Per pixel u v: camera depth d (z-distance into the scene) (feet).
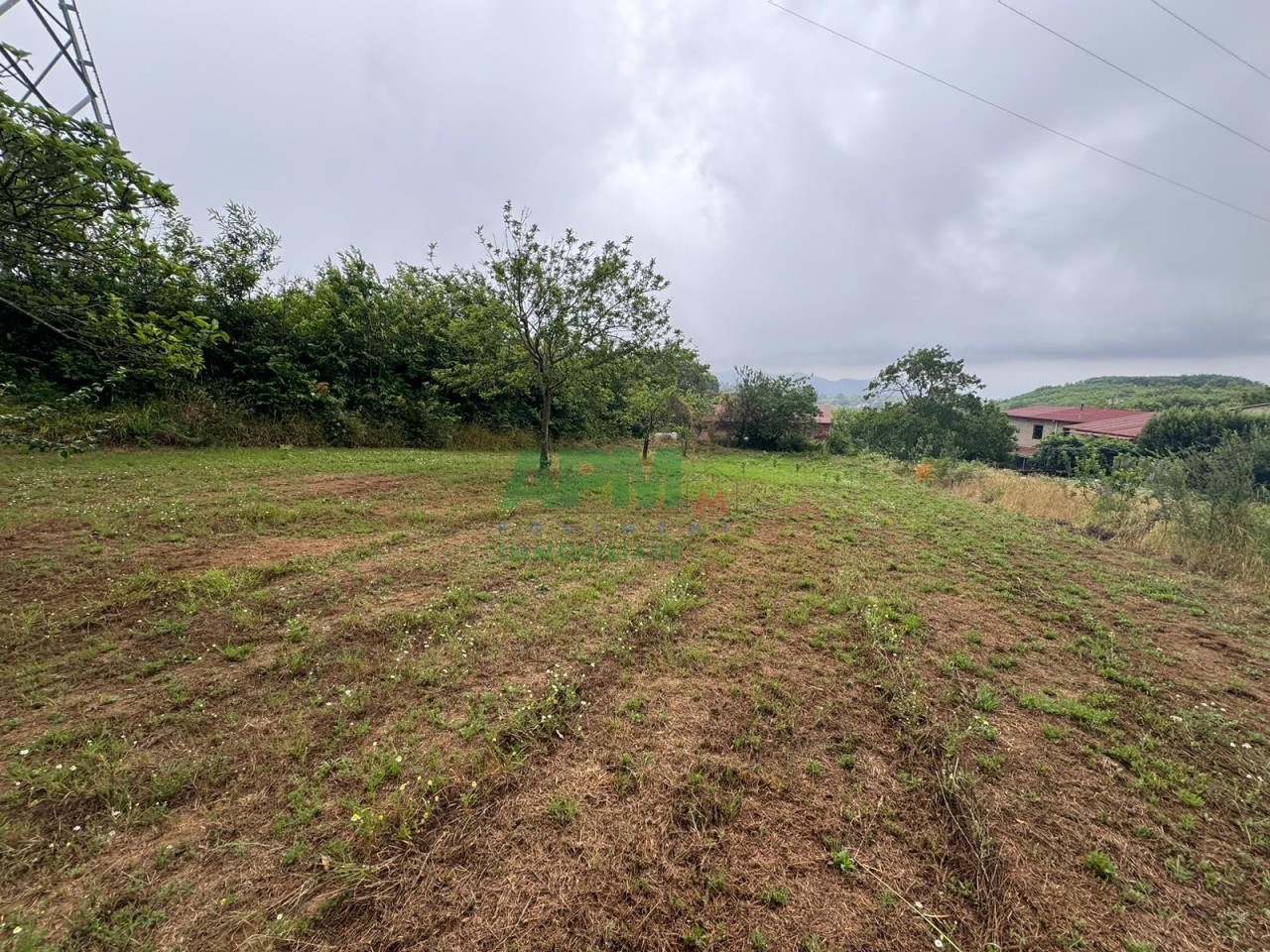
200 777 6.05
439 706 7.67
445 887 4.91
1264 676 9.93
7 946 4.13
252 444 29.50
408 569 12.99
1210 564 16.96
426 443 39.14
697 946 4.52
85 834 5.19
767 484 31.24
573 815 5.81
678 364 31.42
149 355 11.01
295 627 9.53
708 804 6.08
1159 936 4.82
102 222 10.07
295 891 4.76
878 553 16.84
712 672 9.10
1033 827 6.01
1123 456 27.63
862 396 82.94
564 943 4.48
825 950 4.52
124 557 12.07
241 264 32.63
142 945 4.23
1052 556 17.51
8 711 6.92
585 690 8.32
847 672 9.30
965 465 43.96
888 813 6.08
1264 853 5.84
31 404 22.75
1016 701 8.71
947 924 4.81
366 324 38.81
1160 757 7.39
